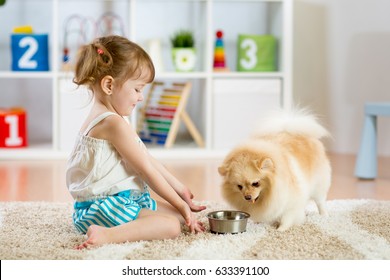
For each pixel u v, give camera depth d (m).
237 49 3.70
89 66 1.77
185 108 3.90
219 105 3.48
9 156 3.36
